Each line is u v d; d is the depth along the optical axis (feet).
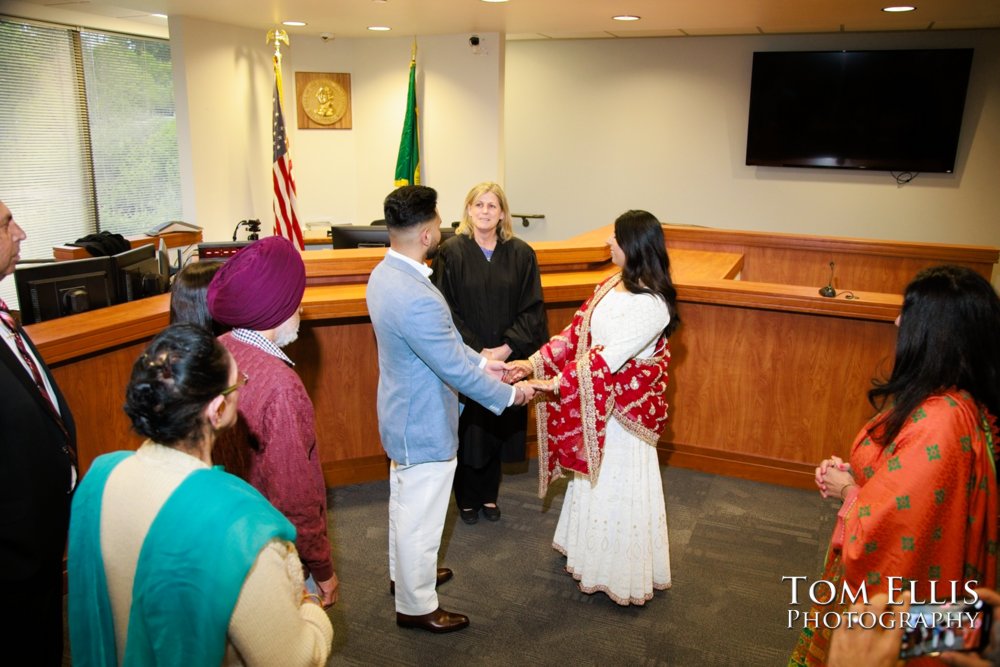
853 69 22.67
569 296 11.02
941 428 4.22
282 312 5.18
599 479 7.88
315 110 22.85
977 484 4.28
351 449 11.03
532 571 8.87
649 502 7.98
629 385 7.58
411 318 6.47
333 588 5.55
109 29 21.12
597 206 27.14
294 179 23.11
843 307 10.17
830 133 23.35
